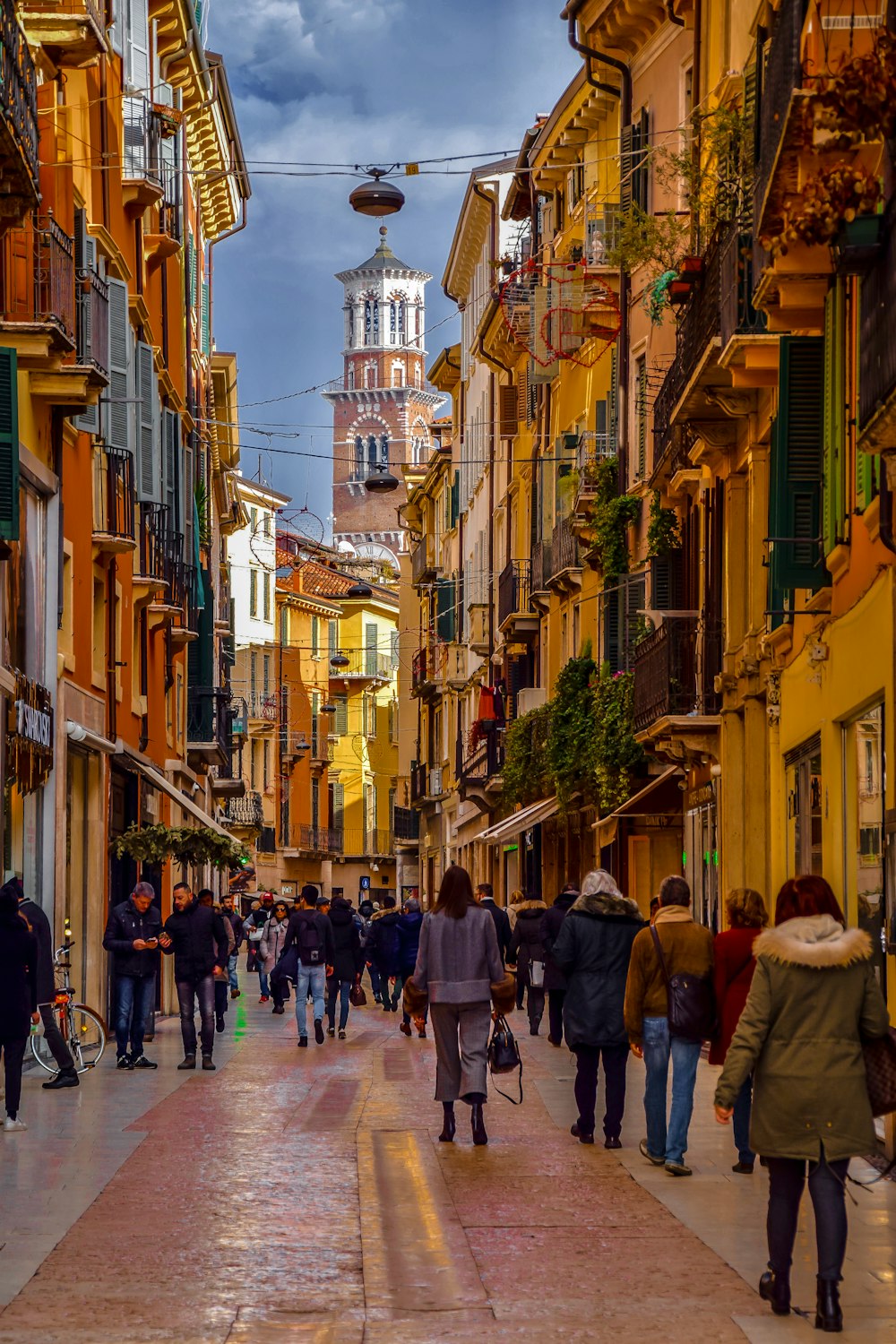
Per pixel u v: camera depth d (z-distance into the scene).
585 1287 9.91
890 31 10.59
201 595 46.81
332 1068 23.14
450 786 72.00
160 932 23.41
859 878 16.47
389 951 37.09
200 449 46.81
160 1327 9.01
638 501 35.72
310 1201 12.55
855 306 16.88
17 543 22.95
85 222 24.12
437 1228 11.57
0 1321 9.12
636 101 35.88
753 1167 14.11
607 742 34.69
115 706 30.69
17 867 22.89
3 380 18.88
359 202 25.53
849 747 17.16
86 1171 13.85
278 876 99.50
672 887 14.56
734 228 21.16
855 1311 9.32
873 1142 9.12
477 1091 15.52
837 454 17.23
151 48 35.53
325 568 114.31
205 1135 16.02
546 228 46.19
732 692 25.23
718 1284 9.97
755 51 18.11
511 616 49.31
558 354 41.97
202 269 52.97
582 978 15.58
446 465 73.00
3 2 15.67
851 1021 9.20
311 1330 8.95
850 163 12.73
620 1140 15.79
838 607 17.61
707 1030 14.02
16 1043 16.42
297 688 104.06
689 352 25.03
